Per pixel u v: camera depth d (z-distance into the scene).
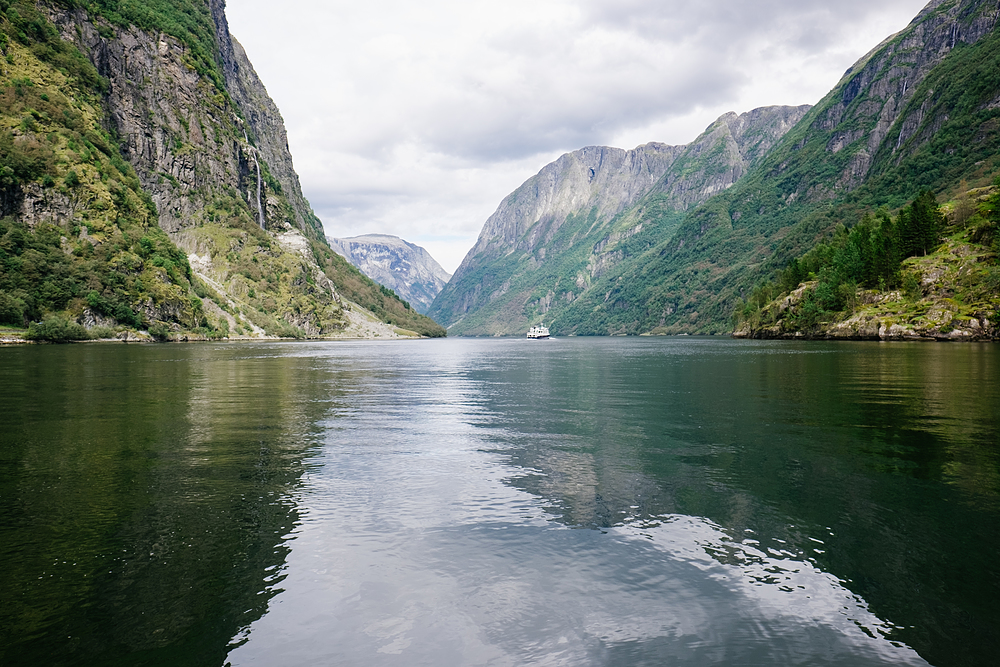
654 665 5.95
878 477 13.03
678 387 34.19
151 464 14.44
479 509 10.96
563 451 16.17
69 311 115.25
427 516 10.57
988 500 11.25
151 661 6.00
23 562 8.40
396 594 7.53
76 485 12.44
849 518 10.32
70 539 9.30
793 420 21.16
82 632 6.57
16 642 6.31
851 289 132.50
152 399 27.97
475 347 147.75
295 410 24.78
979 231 120.75
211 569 8.23
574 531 9.80
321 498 11.62
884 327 118.94
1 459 14.85
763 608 7.16
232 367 52.75
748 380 37.69
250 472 13.71
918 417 21.39
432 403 27.62
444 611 7.10
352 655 6.16
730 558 8.63
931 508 10.81
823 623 6.79
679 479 13.02
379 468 14.15
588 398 29.39
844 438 17.59
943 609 7.11
